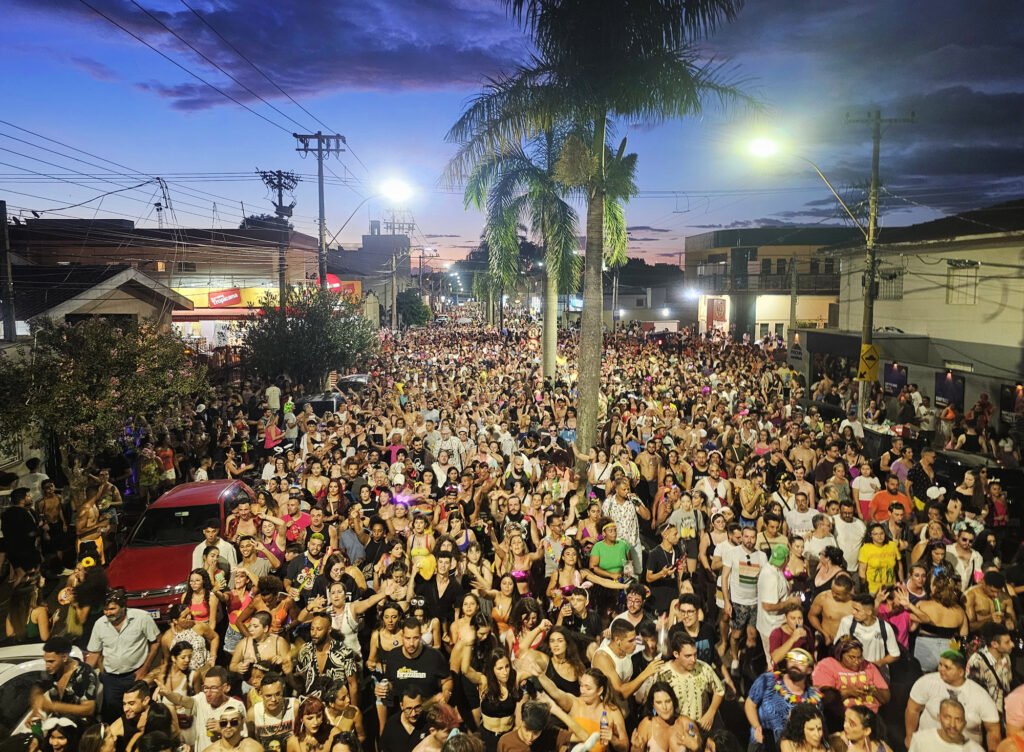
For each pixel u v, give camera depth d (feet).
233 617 25.89
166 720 18.69
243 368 99.81
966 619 23.89
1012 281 82.99
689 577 29.71
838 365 99.40
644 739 18.19
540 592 29.63
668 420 56.08
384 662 21.08
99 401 46.98
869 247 64.39
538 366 101.40
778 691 19.31
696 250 263.29
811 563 28.48
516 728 18.57
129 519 46.29
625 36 47.26
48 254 159.02
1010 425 67.36
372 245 336.49
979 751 16.92
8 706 19.83
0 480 41.81
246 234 171.22
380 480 37.99
